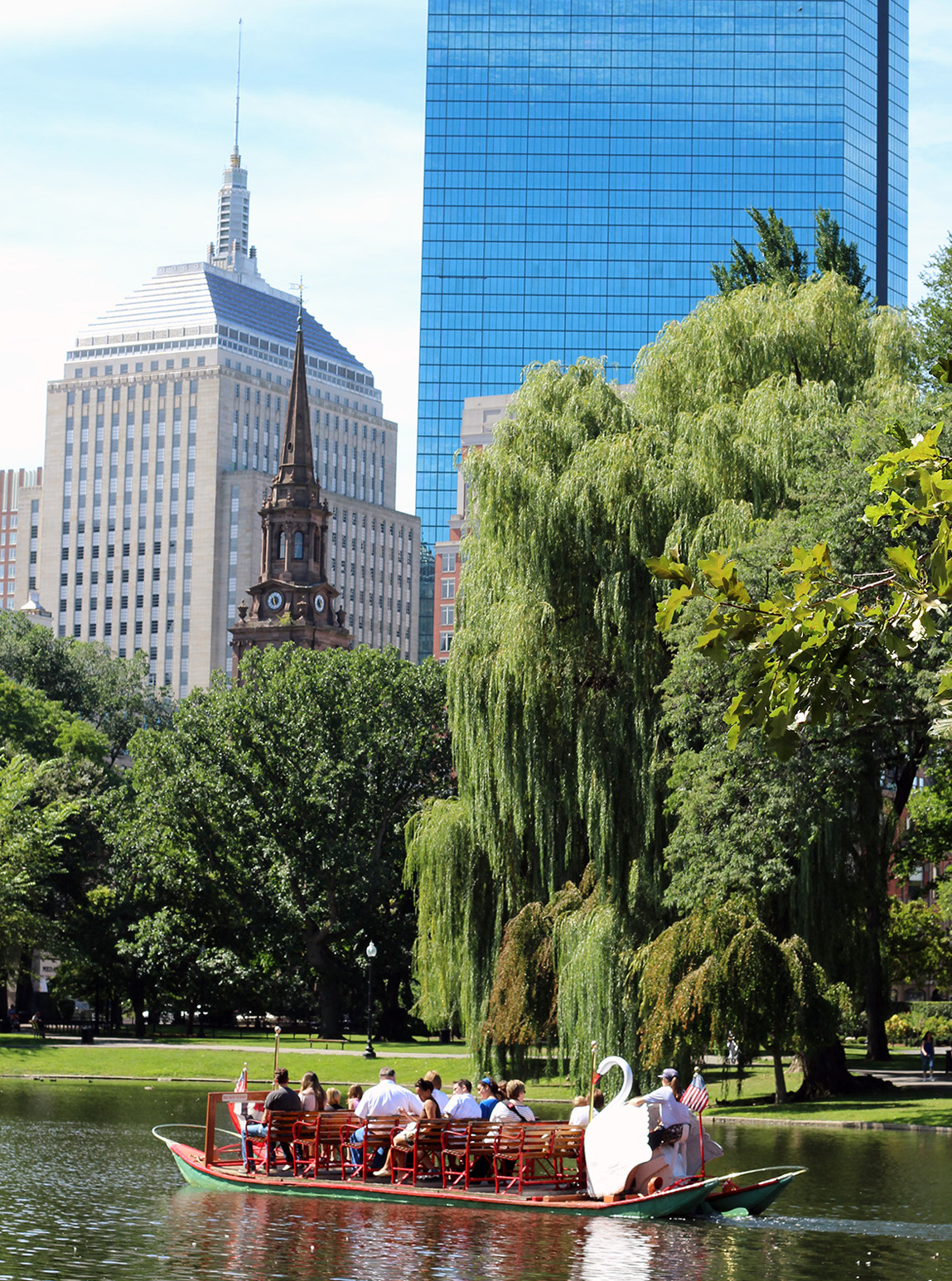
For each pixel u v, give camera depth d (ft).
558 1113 157.89
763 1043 136.15
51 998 384.27
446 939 155.84
